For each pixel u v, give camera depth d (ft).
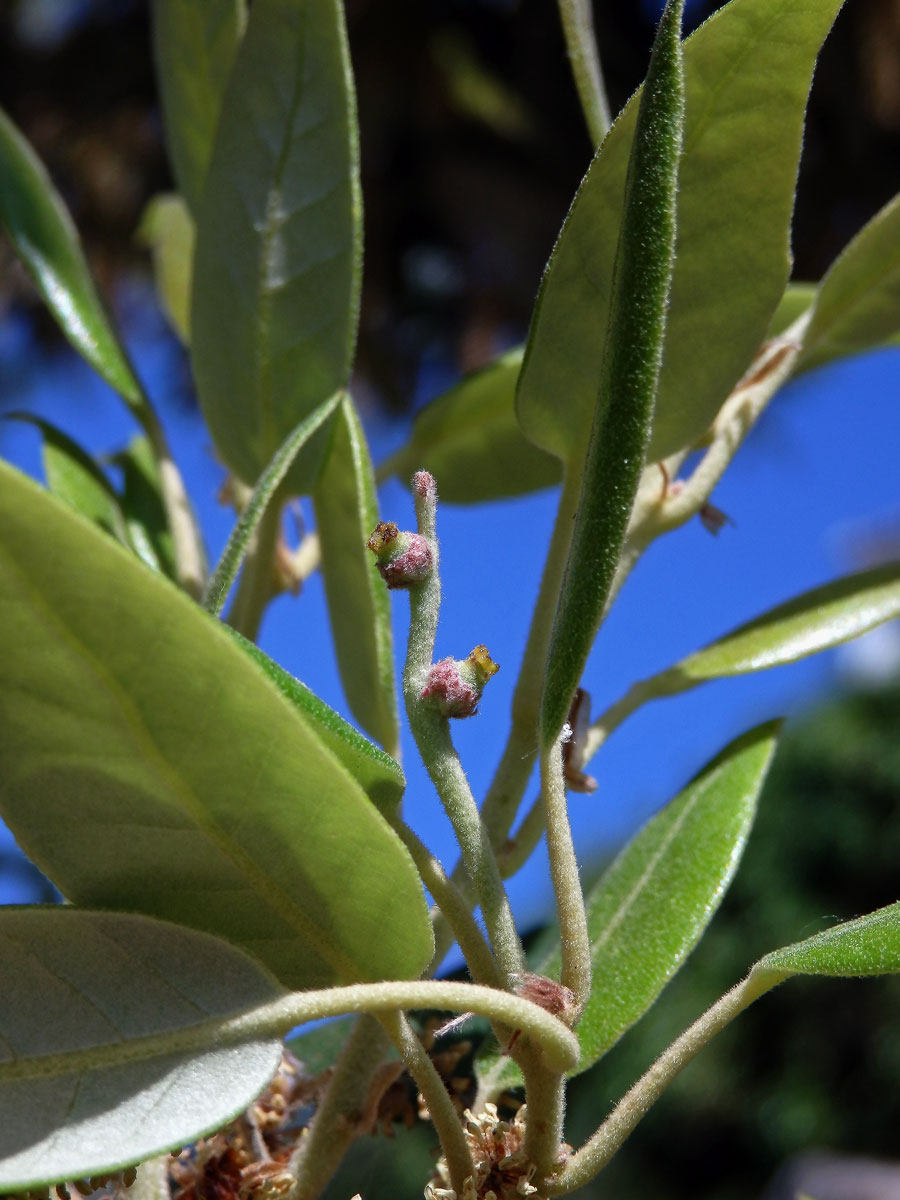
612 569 0.28
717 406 0.36
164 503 0.49
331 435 0.40
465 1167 0.28
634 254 0.27
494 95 2.88
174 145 0.51
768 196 0.34
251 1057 0.26
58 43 3.01
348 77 0.40
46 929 0.27
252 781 0.26
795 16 0.33
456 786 0.28
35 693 0.25
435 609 0.29
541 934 0.51
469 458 0.53
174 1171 0.36
